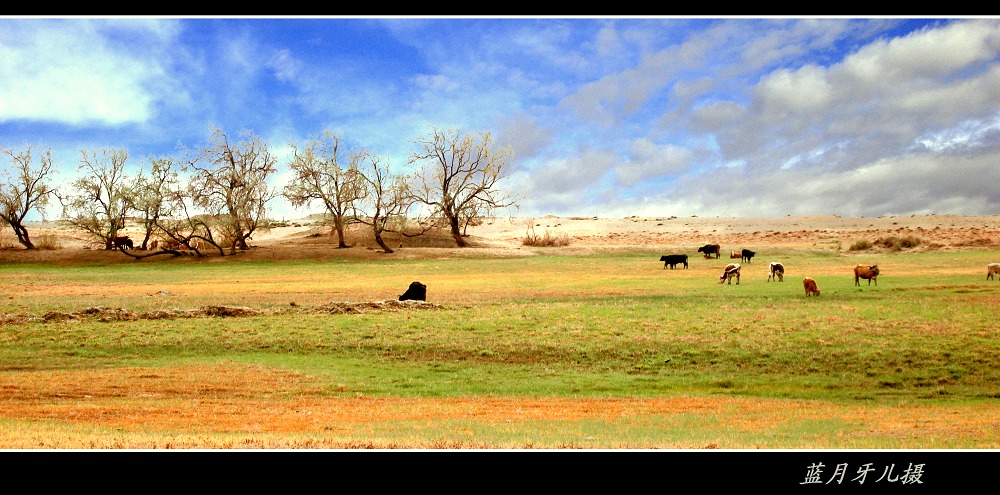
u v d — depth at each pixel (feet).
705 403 58.90
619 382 68.39
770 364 73.10
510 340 85.25
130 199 256.11
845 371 70.18
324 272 202.08
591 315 100.22
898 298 110.93
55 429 43.91
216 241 303.07
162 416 50.75
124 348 84.23
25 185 268.00
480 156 304.30
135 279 183.62
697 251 253.44
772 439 41.34
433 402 59.16
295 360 78.13
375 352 82.02
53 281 178.91
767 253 240.12
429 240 305.53
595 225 417.90
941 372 68.39
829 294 118.01
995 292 115.24
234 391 62.85
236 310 106.22
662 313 100.27
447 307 111.96
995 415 52.54
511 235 381.81
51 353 81.51
